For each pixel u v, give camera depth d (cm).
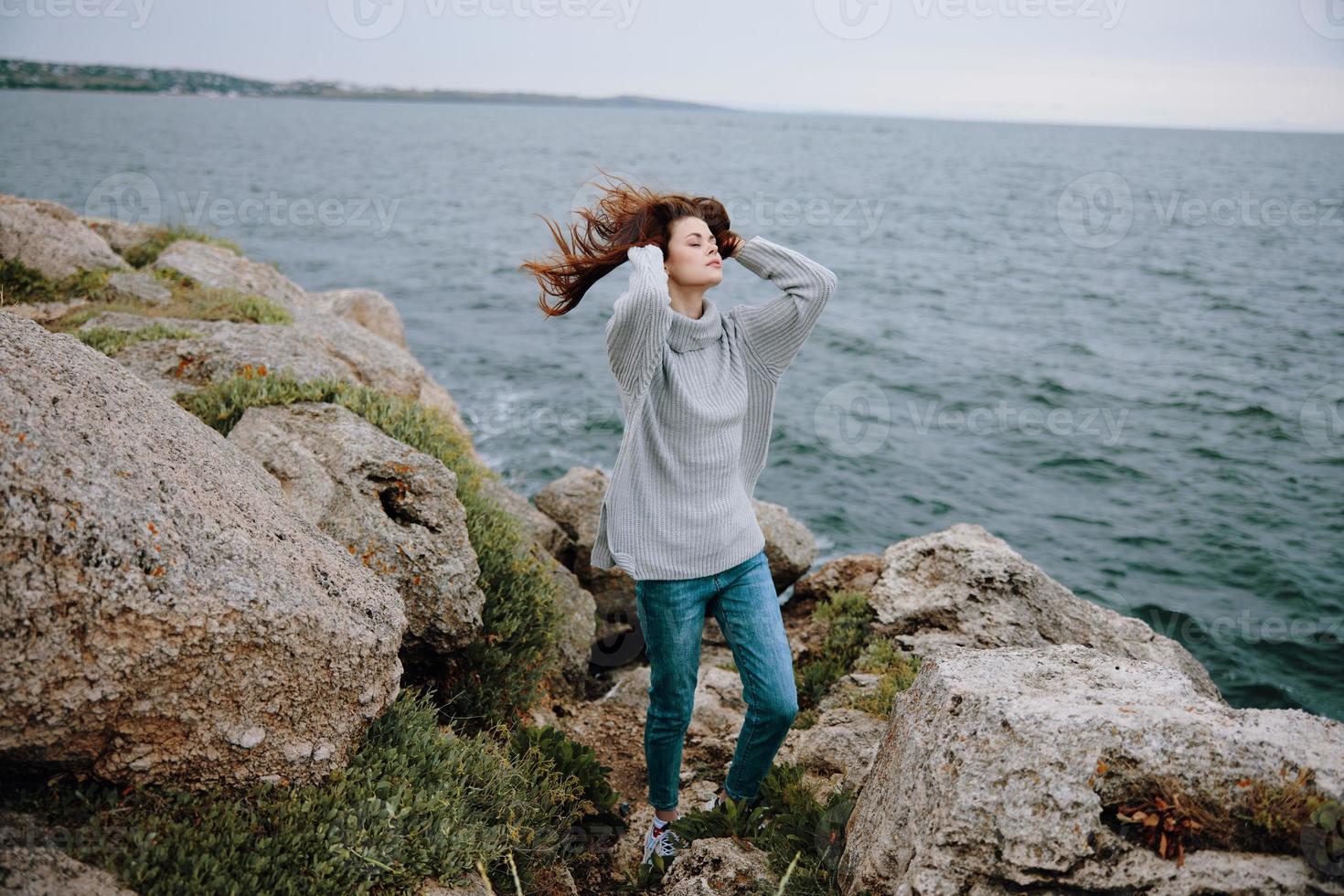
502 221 6059
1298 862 235
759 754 343
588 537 748
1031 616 537
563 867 350
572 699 554
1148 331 2911
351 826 278
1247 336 2802
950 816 256
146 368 555
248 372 536
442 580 425
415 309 2856
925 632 547
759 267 358
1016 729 262
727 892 312
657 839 357
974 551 563
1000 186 11581
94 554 243
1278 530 1289
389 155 14100
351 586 319
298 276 3394
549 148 18588
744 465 363
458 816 307
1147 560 1199
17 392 259
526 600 498
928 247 5634
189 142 13362
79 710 241
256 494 339
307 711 284
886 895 273
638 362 319
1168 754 251
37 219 894
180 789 266
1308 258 5028
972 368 2364
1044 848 244
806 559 737
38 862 225
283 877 259
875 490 1450
